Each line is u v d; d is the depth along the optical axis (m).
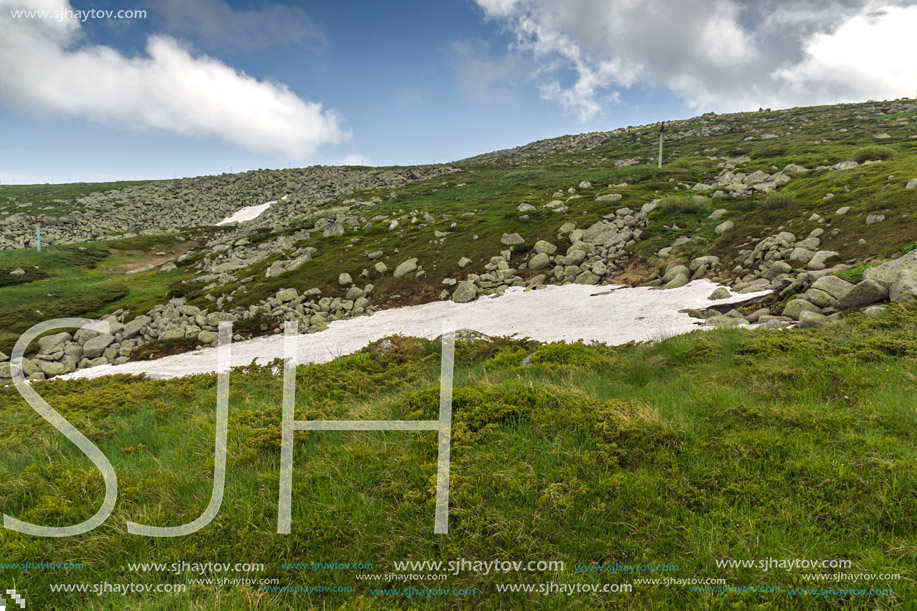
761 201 36.31
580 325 22.20
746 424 6.46
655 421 6.39
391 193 91.62
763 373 8.98
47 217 103.00
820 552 4.05
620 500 4.89
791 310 15.74
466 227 49.56
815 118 114.94
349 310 35.91
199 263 64.00
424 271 40.19
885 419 6.11
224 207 123.62
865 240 21.61
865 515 4.35
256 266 50.62
